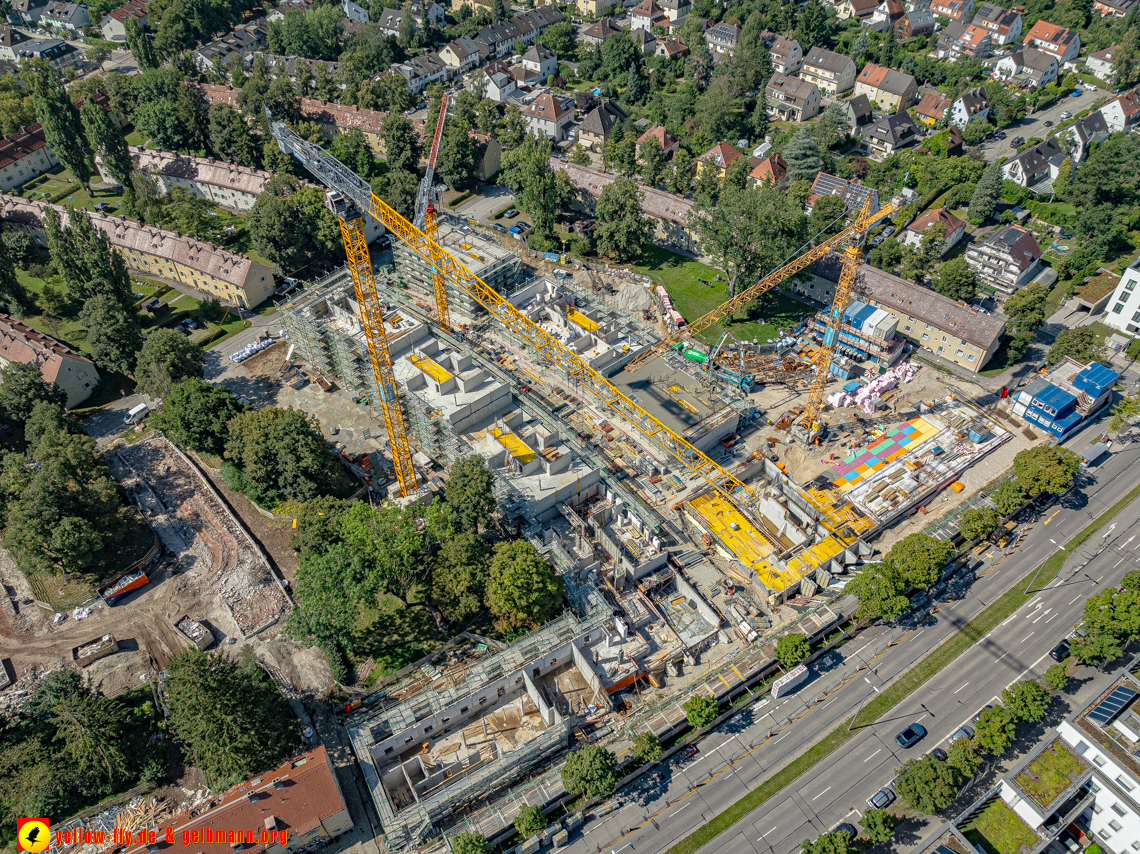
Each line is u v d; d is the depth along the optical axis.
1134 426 175.12
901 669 133.25
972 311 190.88
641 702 130.00
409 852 111.31
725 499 164.75
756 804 116.62
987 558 150.38
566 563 145.12
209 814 108.56
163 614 143.25
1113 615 129.38
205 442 167.88
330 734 126.19
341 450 176.12
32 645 138.88
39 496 141.12
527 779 120.06
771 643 135.38
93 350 188.88
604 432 179.25
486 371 180.62
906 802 111.88
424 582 143.12
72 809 116.81
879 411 182.75
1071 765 110.56
